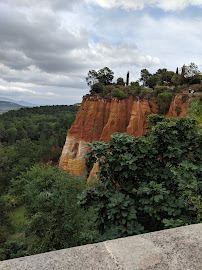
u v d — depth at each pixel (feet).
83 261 5.21
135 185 16.88
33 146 179.22
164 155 16.44
